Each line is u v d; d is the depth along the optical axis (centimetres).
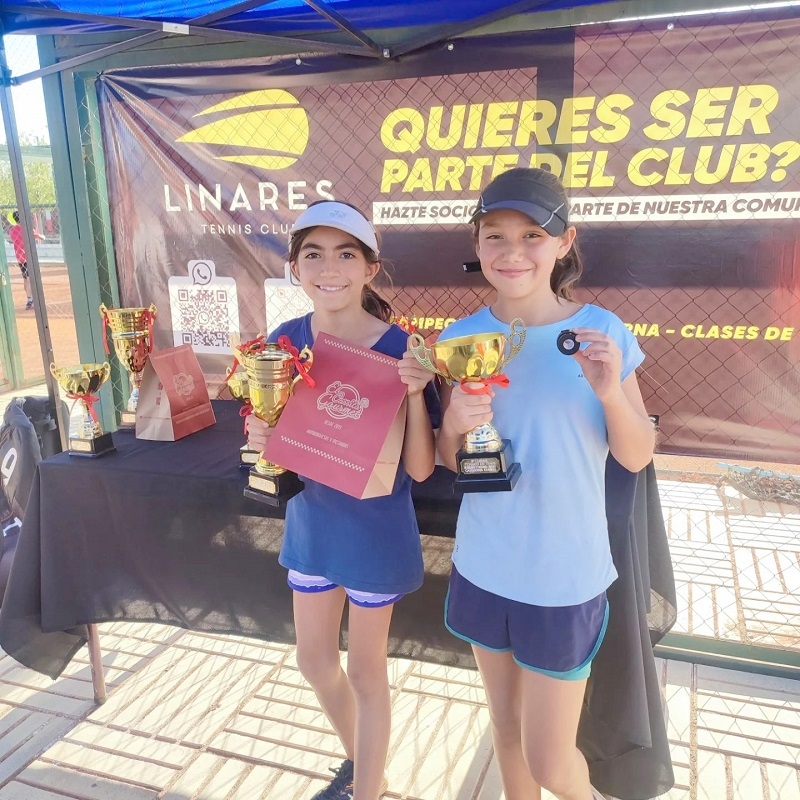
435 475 207
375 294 191
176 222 325
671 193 259
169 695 257
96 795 212
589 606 143
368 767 174
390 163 289
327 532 169
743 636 276
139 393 247
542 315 145
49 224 1185
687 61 247
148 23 259
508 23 260
